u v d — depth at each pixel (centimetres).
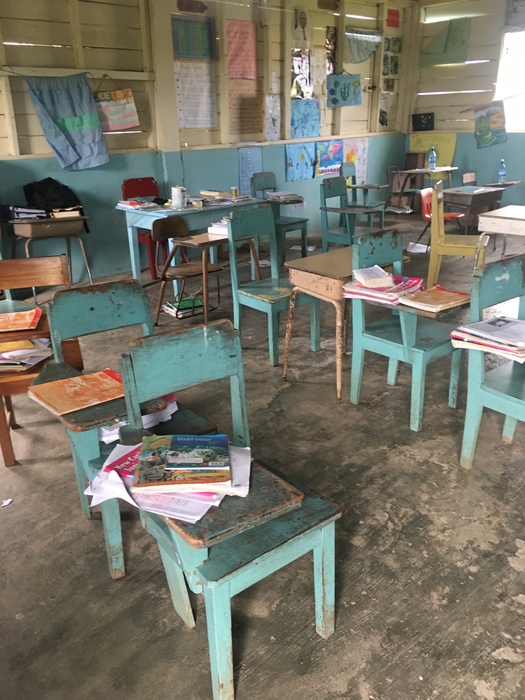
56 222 471
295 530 137
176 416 190
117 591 178
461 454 237
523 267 235
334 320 428
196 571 126
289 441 260
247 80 666
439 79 841
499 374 229
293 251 646
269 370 338
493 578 179
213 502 131
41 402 174
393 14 825
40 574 185
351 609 168
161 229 418
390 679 147
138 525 208
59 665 153
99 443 174
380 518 207
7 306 270
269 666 150
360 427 271
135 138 582
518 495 219
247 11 639
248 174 684
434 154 793
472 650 154
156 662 153
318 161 770
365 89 827
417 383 257
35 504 221
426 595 173
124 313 210
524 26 740
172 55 575
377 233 275
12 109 481
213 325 160
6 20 470
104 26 531
